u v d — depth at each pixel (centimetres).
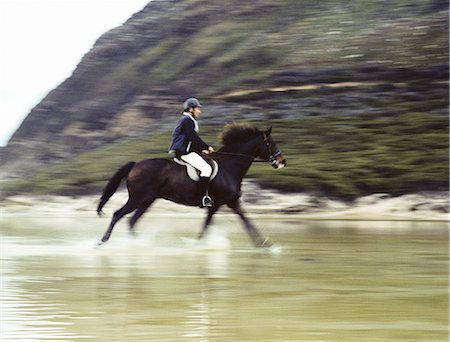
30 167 8675
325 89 7556
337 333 840
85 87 9662
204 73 9038
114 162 7062
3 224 3384
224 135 1948
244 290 1179
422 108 7044
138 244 2014
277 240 2425
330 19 9094
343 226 3491
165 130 8319
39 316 927
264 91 7744
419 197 5419
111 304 1025
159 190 1880
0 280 1277
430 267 1569
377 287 1234
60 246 1995
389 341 803
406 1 8912
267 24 9519
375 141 6600
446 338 822
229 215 4722
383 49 8094
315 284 1264
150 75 9481
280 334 830
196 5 10425
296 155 6488
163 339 797
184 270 1445
